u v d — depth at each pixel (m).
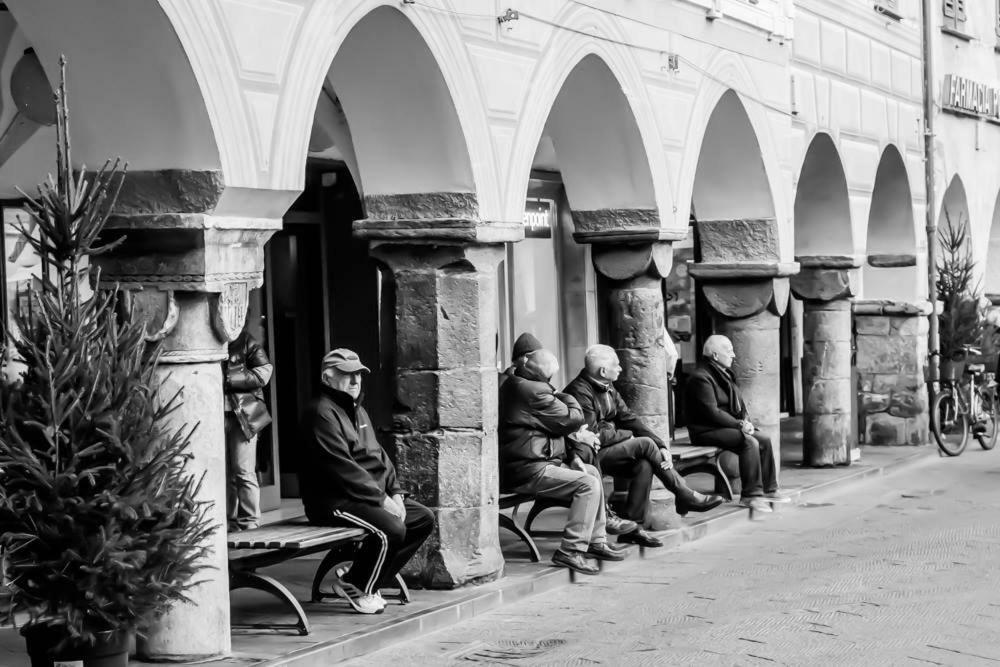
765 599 11.40
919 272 22.66
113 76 8.70
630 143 14.06
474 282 11.52
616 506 14.52
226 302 9.10
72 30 8.57
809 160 19.38
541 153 17.89
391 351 11.65
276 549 9.75
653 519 14.16
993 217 28.69
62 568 7.74
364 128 11.45
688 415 16.00
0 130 10.87
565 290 19.41
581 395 13.17
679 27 14.92
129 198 8.98
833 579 12.16
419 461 11.55
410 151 11.43
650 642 10.02
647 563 13.17
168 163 8.93
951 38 25.23
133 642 9.43
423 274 11.52
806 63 18.44
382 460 10.73
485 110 11.65
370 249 11.64
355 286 15.42
